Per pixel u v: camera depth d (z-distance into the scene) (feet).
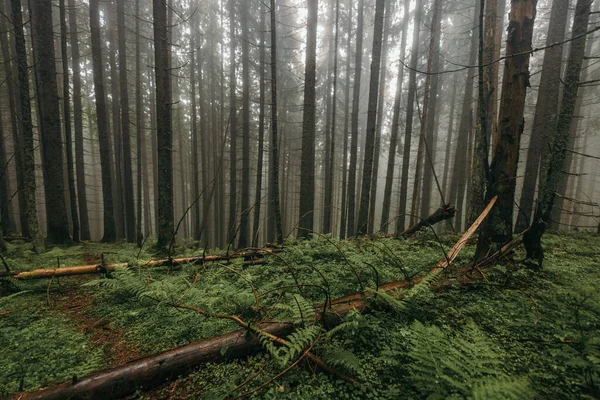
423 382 7.89
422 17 51.24
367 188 38.06
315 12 40.75
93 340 12.10
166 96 29.12
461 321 11.91
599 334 10.14
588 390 7.80
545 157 35.42
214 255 23.82
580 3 15.80
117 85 58.23
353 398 8.07
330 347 10.00
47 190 33.47
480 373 7.69
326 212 57.77
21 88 23.94
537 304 12.94
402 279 16.35
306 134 42.09
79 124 50.19
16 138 40.01
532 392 6.93
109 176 43.91
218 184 74.79
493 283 15.06
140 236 37.83
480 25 15.47
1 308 14.98
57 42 62.28
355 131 52.49
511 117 17.25
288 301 14.05
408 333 10.34
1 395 8.05
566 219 71.77
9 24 41.19
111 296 17.04
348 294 14.15
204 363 9.86
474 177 30.48
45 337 12.27
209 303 12.80
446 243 26.73
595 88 55.93
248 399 8.27
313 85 41.73
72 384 8.36
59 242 34.12
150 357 9.42
